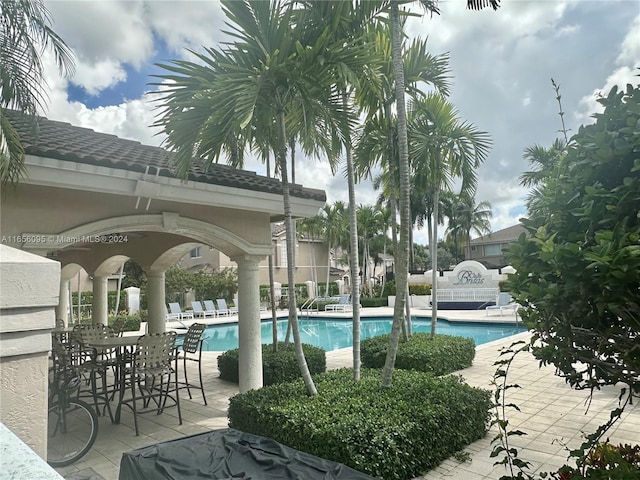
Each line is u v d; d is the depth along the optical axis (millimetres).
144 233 10594
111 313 27172
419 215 42938
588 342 2221
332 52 5160
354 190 7512
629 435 5961
